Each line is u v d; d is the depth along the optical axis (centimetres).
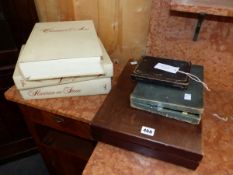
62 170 111
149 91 63
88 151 93
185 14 72
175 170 56
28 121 89
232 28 69
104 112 63
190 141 55
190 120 59
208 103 74
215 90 79
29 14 95
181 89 62
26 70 64
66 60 63
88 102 74
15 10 93
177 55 81
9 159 137
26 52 66
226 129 66
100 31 93
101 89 74
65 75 67
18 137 130
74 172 108
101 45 77
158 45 81
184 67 68
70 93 74
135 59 89
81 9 90
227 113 71
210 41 74
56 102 74
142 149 59
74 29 80
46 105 73
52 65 64
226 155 59
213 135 64
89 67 66
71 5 91
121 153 60
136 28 87
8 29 101
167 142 55
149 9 80
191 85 64
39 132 95
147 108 62
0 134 125
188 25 73
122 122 60
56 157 103
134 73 66
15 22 96
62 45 69
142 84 65
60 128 82
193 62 80
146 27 85
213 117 69
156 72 66
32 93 73
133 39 90
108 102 67
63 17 96
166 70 67
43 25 84
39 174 133
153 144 56
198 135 56
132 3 81
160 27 77
